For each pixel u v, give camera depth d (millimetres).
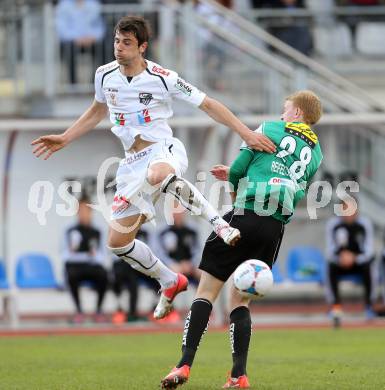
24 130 56500
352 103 66625
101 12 66188
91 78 66562
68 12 66188
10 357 41344
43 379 33031
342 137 65312
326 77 66938
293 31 71250
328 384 30672
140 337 51125
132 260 30703
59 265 62031
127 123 29594
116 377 33312
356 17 74625
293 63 70125
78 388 30312
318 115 29969
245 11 71938
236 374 28797
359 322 58594
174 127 58469
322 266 60812
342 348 44562
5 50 67750
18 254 61531
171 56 65562
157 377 33156
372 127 65500
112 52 66312
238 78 65562
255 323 59594
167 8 65750
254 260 27922
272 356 40906
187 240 58625
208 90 65500
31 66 66688
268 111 65250
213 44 65688
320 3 76188
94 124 30906
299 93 29938
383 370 34688
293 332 53344
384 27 75500
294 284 59969
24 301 64625
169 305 31625
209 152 56906
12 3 67000
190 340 28234
